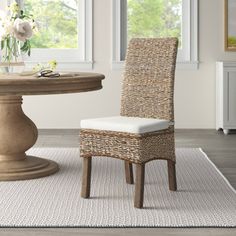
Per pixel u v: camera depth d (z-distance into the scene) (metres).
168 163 4.13
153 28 7.29
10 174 4.48
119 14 7.15
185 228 3.32
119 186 4.28
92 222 3.41
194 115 7.27
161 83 4.11
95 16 7.19
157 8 7.27
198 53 7.23
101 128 3.82
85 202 3.85
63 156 5.46
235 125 6.79
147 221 3.42
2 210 3.66
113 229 3.31
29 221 3.43
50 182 4.42
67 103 7.23
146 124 3.73
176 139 6.50
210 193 4.08
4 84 3.97
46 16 7.25
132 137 3.69
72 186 4.29
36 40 7.25
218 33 7.21
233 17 7.14
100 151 3.85
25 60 7.20
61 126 7.26
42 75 4.25
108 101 7.25
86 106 7.25
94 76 4.36
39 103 7.23
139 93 4.24
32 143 4.74
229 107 6.79
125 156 3.73
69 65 7.20
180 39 7.27
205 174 4.69
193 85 7.25
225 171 4.84
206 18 7.19
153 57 4.19
